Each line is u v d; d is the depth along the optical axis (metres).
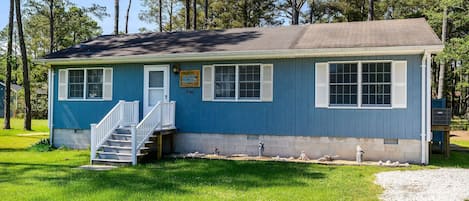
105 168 10.45
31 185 8.16
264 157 12.22
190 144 13.28
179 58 12.94
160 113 12.56
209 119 13.04
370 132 11.33
